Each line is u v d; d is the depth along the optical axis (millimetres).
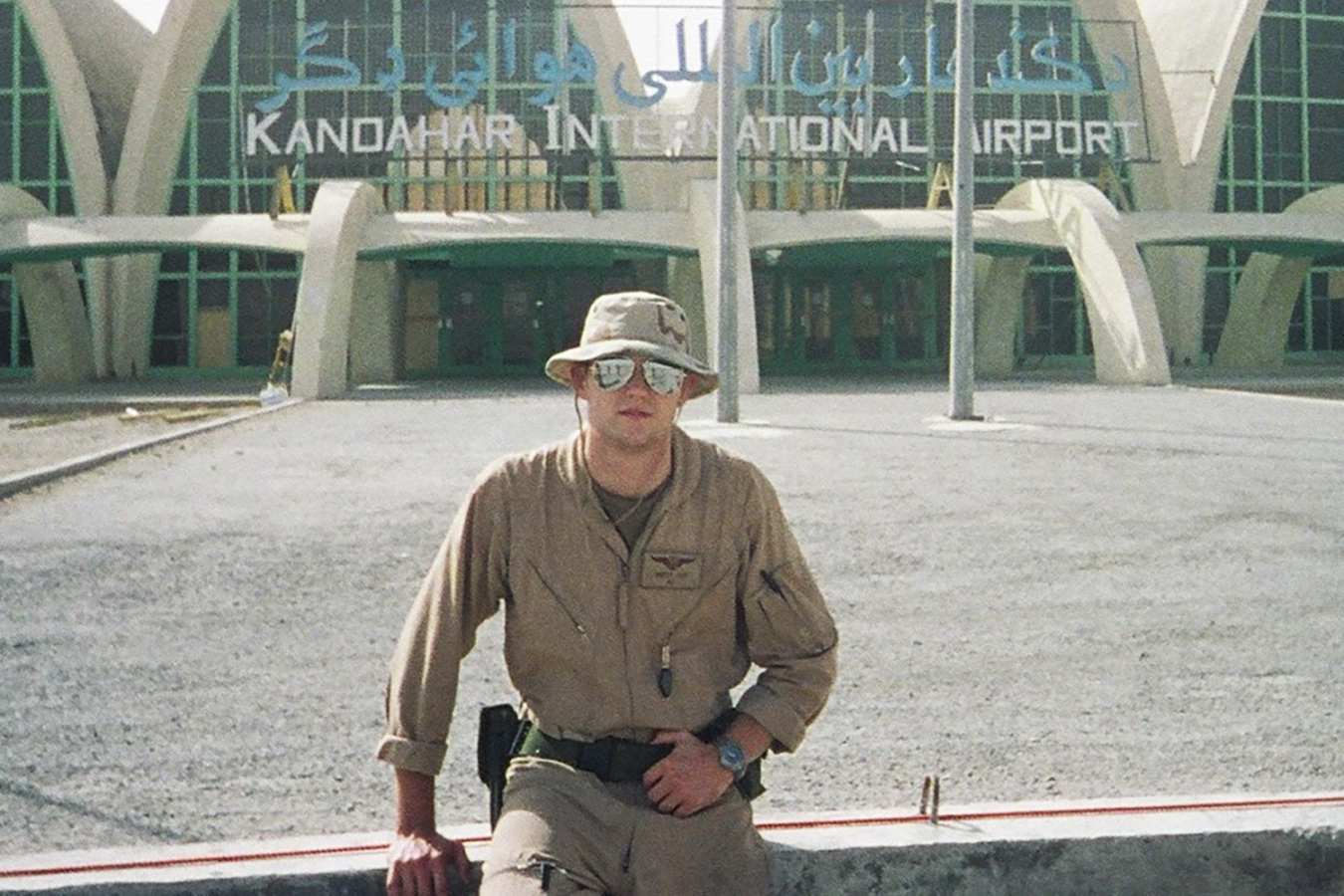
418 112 41312
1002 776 5805
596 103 41219
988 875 3930
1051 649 8094
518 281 43000
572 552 3572
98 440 21406
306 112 41438
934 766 5953
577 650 3576
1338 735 6367
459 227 32062
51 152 42281
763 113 40062
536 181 40500
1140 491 13906
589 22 40875
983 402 25859
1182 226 34594
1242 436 18812
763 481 3709
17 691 7184
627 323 3557
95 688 7246
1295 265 41438
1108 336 32375
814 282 44031
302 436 20000
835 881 3885
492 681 7398
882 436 18984
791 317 44031
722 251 21000
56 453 19359
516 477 3631
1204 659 7844
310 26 35281
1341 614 8898
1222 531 11797
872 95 39844
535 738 3650
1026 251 35156
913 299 44094
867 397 27906
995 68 41531
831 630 3734
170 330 42938
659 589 3576
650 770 3525
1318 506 12906
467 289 42938
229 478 15250
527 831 3439
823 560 10719
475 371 42875
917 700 7039
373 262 38594
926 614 8992
